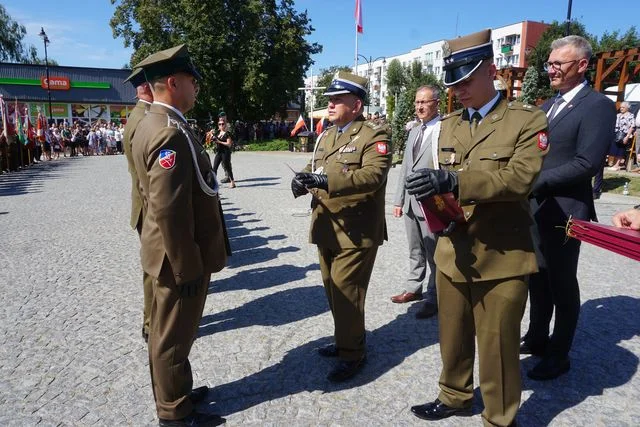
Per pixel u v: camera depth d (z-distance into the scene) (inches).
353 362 123.3
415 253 172.2
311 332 150.7
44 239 272.4
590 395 114.9
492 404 95.5
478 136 90.3
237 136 1344.7
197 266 96.0
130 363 130.9
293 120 2037.4
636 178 466.6
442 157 97.4
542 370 121.6
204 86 1225.4
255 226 307.1
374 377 124.4
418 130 171.8
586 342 141.2
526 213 92.2
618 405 110.7
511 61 2532.0
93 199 420.8
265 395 116.3
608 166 562.9
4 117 681.6
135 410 109.8
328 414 108.4
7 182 557.9
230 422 105.3
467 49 88.0
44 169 721.6
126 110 1675.7
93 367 128.6
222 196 432.8
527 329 151.1
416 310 167.8
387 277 203.6
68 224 314.3
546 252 120.0
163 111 97.3
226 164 490.9
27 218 335.9
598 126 111.0
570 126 115.1
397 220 320.5
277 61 1322.6
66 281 198.5
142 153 94.3
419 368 128.6
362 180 109.9
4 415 107.2
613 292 182.9
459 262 94.2
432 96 162.9
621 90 528.4
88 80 1612.9
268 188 486.0
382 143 116.3
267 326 155.5
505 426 94.6
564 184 113.6
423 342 143.7
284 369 128.6
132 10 1314.0
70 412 108.7
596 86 539.2
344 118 122.0
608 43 1551.4
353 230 118.0
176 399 101.9
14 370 126.6
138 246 257.3
